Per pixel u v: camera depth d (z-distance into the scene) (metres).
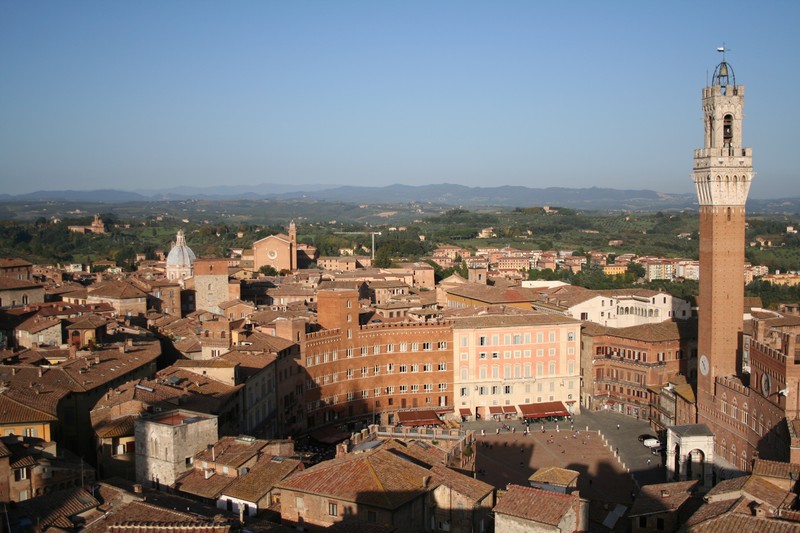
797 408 157.62
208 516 99.12
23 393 141.88
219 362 173.75
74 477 116.75
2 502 100.31
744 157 198.25
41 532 92.81
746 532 90.81
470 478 115.06
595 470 193.50
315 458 182.62
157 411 140.50
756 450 174.75
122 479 121.31
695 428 186.88
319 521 105.88
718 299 199.75
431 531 109.06
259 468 117.69
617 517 125.69
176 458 122.31
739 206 199.75
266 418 190.50
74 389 151.12
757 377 175.38
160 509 95.31
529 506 96.62
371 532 93.12
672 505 115.62
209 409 147.88
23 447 118.88
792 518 98.94
